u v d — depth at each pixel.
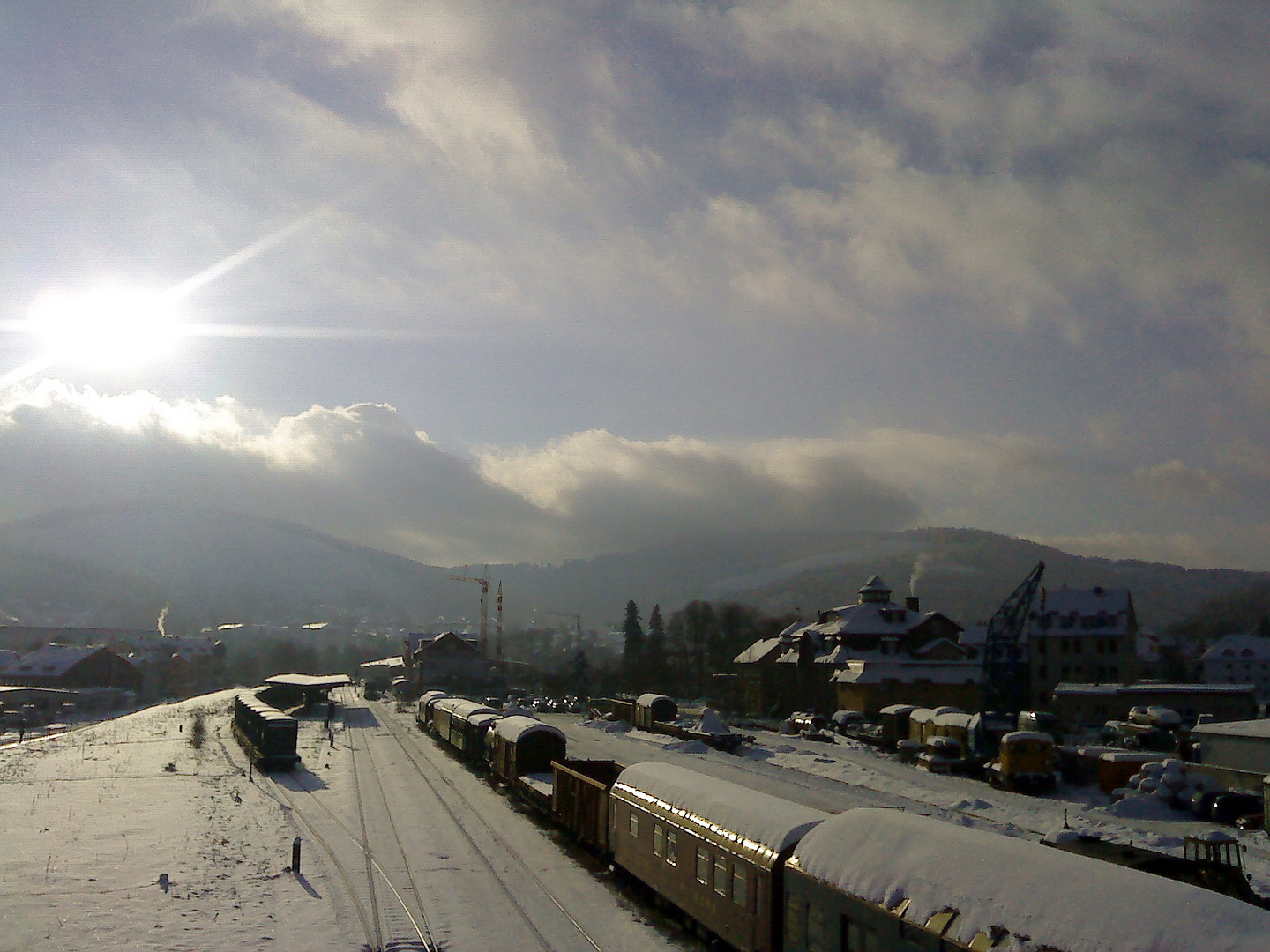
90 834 33.22
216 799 41.97
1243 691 74.50
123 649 179.12
